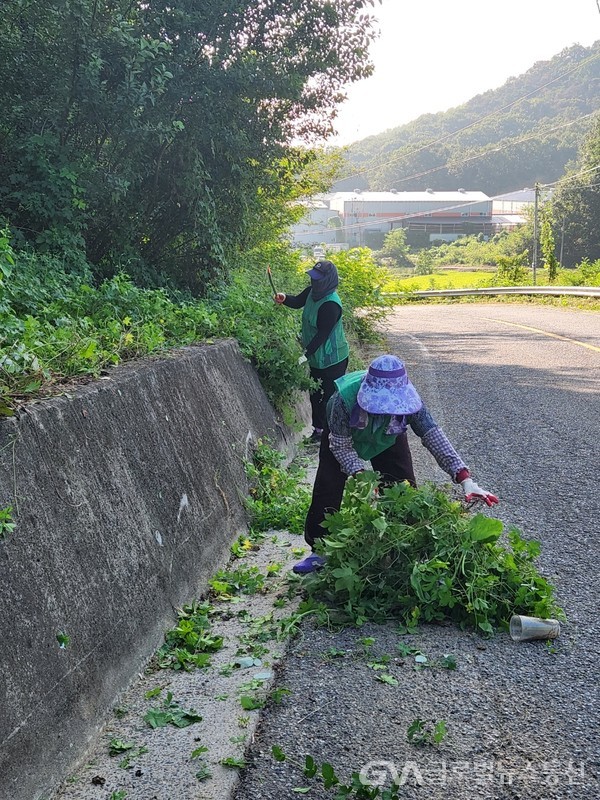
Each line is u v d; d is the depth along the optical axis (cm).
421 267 8406
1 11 764
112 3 841
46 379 411
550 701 332
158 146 885
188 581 433
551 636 385
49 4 754
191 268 1004
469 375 1233
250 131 1012
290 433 787
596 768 288
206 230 944
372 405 410
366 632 399
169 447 469
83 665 313
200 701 335
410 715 322
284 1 966
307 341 788
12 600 285
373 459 470
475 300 3756
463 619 407
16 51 771
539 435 821
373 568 426
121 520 381
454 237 12300
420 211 12200
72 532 337
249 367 733
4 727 259
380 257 10081
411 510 432
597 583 452
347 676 354
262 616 420
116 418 418
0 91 787
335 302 768
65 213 750
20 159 754
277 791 276
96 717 312
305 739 306
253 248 1435
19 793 257
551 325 2088
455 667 360
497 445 782
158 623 385
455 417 919
